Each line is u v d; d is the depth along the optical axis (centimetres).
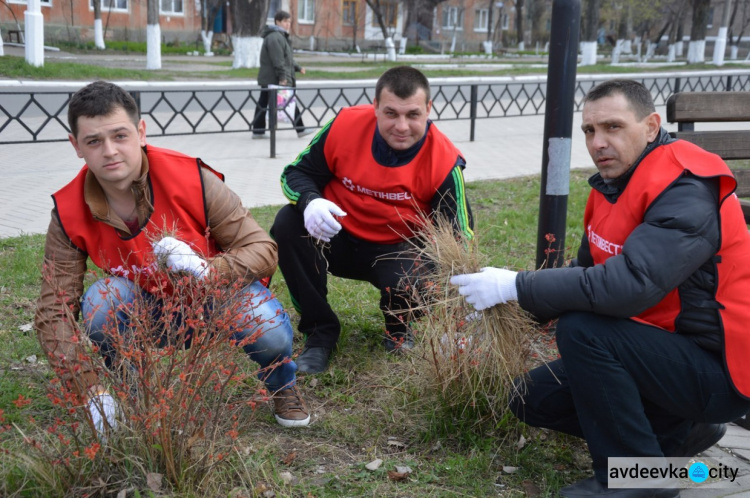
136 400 247
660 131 261
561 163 389
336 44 4403
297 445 297
